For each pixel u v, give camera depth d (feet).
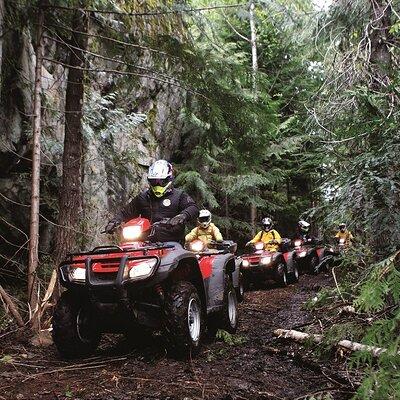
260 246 40.14
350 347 14.24
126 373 13.47
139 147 39.29
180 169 46.37
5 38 22.65
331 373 13.20
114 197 34.09
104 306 14.60
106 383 12.53
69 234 21.57
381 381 7.64
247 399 11.35
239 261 31.32
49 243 26.78
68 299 15.49
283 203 65.10
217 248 25.32
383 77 21.39
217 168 52.90
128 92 26.76
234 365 14.57
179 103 45.93
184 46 23.31
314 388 12.30
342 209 16.12
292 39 27.89
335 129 20.01
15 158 24.52
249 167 27.66
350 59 23.43
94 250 15.42
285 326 21.27
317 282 40.93
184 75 23.75
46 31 24.75
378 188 14.69
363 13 23.76
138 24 32.86
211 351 16.34
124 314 14.53
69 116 22.85
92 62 32.45
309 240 50.42
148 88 41.39
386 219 15.03
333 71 23.77
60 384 12.46
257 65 58.03
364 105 15.94
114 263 14.88
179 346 14.71
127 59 25.14
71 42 23.91
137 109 40.63
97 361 14.97
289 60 54.75
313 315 22.59
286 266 40.52
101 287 14.33
